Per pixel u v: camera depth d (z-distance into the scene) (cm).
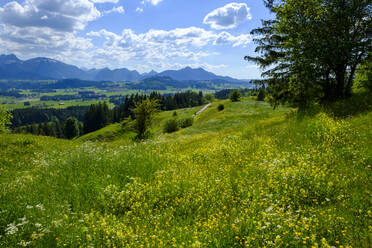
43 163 962
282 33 1902
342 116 1284
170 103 15612
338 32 1591
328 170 666
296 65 1702
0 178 846
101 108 13112
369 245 365
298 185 599
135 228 496
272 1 2094
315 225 428
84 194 656
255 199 546
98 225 477
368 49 1479
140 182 708
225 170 820
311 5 1644
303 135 1122
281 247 375
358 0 1434
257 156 917
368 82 1727
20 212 523
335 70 1673
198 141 1767
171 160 992
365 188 566
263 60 2231
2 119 2642
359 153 787
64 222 486
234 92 8019
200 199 599
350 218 454
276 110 4634
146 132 3139
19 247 413
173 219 536
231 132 2039
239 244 397
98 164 883
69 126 11969
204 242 414
